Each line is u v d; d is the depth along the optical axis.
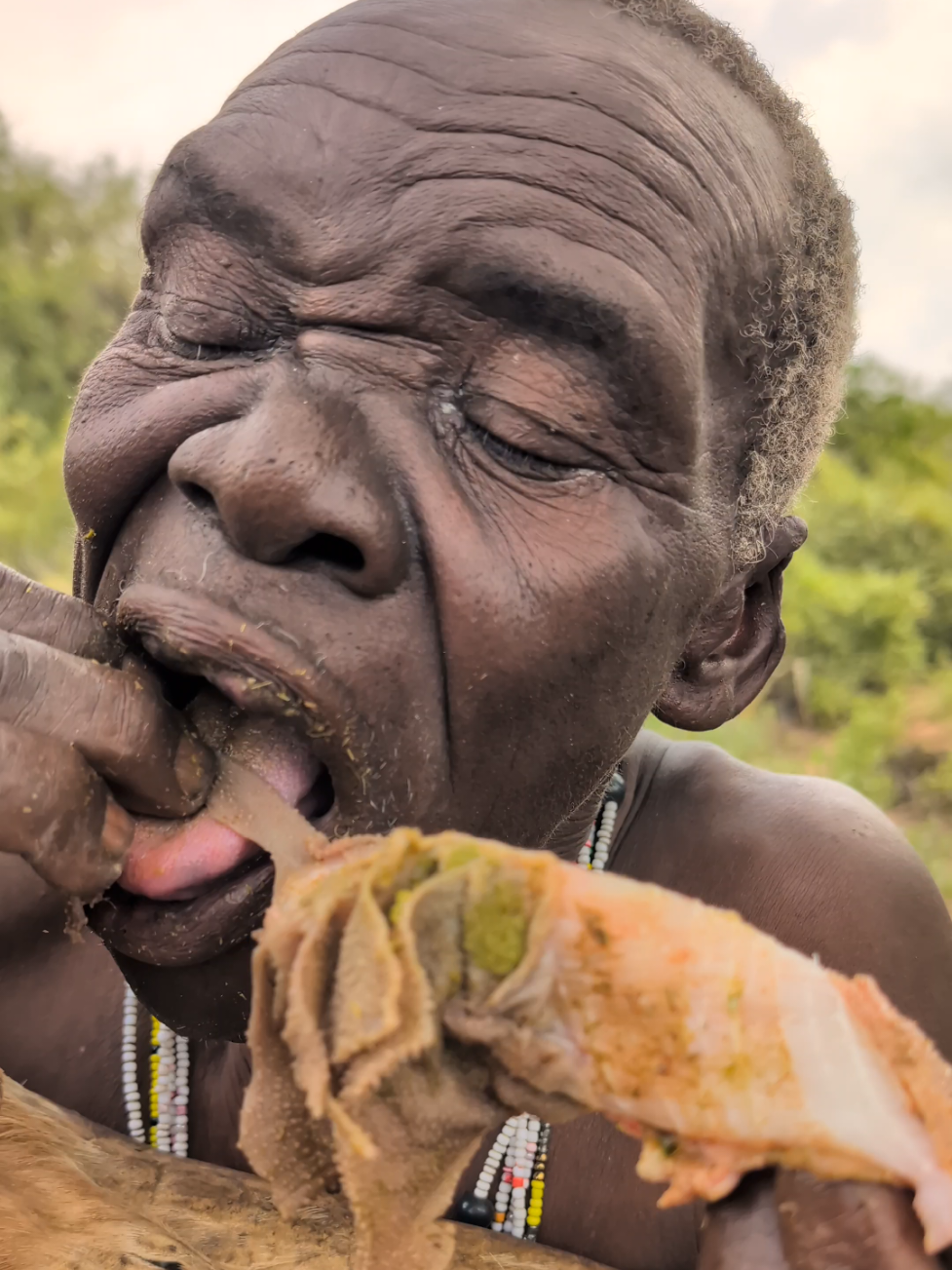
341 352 0.25
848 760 1.46
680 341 0.26
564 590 0.26
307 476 0.23
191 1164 0.31
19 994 0.36
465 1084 0.18
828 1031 0.18
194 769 0.23
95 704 0.22
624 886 0.18
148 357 0.28
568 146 0.26
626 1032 0.18
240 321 0.27
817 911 0.36
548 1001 0.18
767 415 0.31
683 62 0.29
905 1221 0.18
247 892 0.23
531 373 0.25
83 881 0.22
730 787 0.39
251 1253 0.27
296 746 0.24
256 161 0.26
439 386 0.26
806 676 1.70
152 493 0.27
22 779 0.21
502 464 0.26
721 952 0.18
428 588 0.25
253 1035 0.18
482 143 0.26
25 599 0.24
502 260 0.25
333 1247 0.28
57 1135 0.30
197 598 0.24
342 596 0.24
